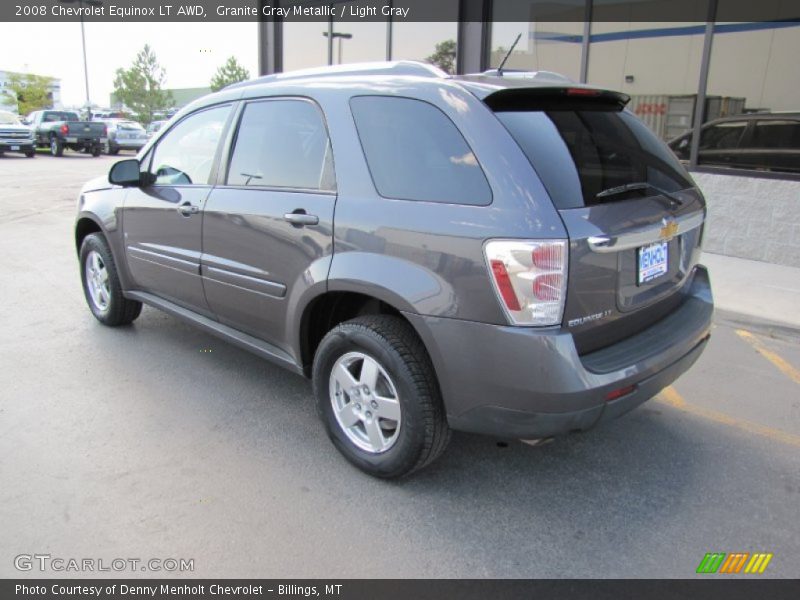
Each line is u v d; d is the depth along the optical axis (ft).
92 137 82.89
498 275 8.15
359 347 9.80
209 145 12.94
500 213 8.25
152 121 167.53
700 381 14.39
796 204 23.43
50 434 11.36
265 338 12.03
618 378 8.52
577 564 8.46
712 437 11.88
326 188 10.32
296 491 9.89
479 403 8.67
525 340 8.12
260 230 11.22
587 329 8.64
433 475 10.42
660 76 26.58
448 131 9.04
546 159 8.52
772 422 12.50
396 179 9.48
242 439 11.38
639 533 9.10
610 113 10.39
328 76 11.10
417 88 9.55
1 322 17.19
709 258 25.09
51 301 19.10
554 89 9.32
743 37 24.09
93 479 10.04
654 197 9.70
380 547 8.70
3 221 32.76
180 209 13.10
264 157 11.64
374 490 9.96
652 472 10.67
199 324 13.57
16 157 81.10
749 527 9.27
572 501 9.82
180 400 12.80
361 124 10.08
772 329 17.47
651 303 9.78
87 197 16.66
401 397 9.40
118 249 15.48
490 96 8.91
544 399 8.20
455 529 9.10
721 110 25.12
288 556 8.49
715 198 25.54
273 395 13.12
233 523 9.10
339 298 10.73
